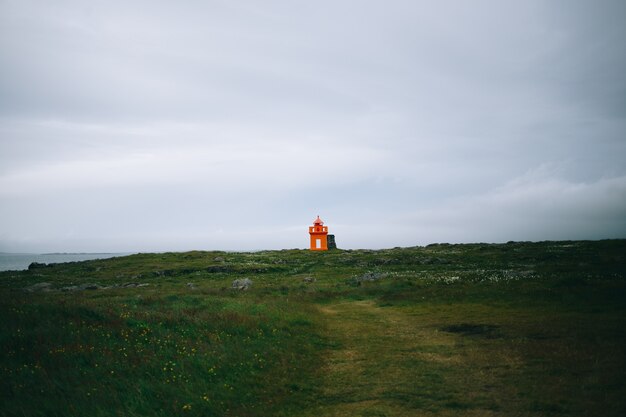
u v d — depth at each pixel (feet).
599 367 42.09
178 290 129.90
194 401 36.91
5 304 58.80
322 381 45.32
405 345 59.06
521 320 68.59
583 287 91.71
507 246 227.40
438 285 117.39
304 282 154.51
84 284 158.30
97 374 39.27
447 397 38.01
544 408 33.96
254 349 55.31
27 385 34.71
